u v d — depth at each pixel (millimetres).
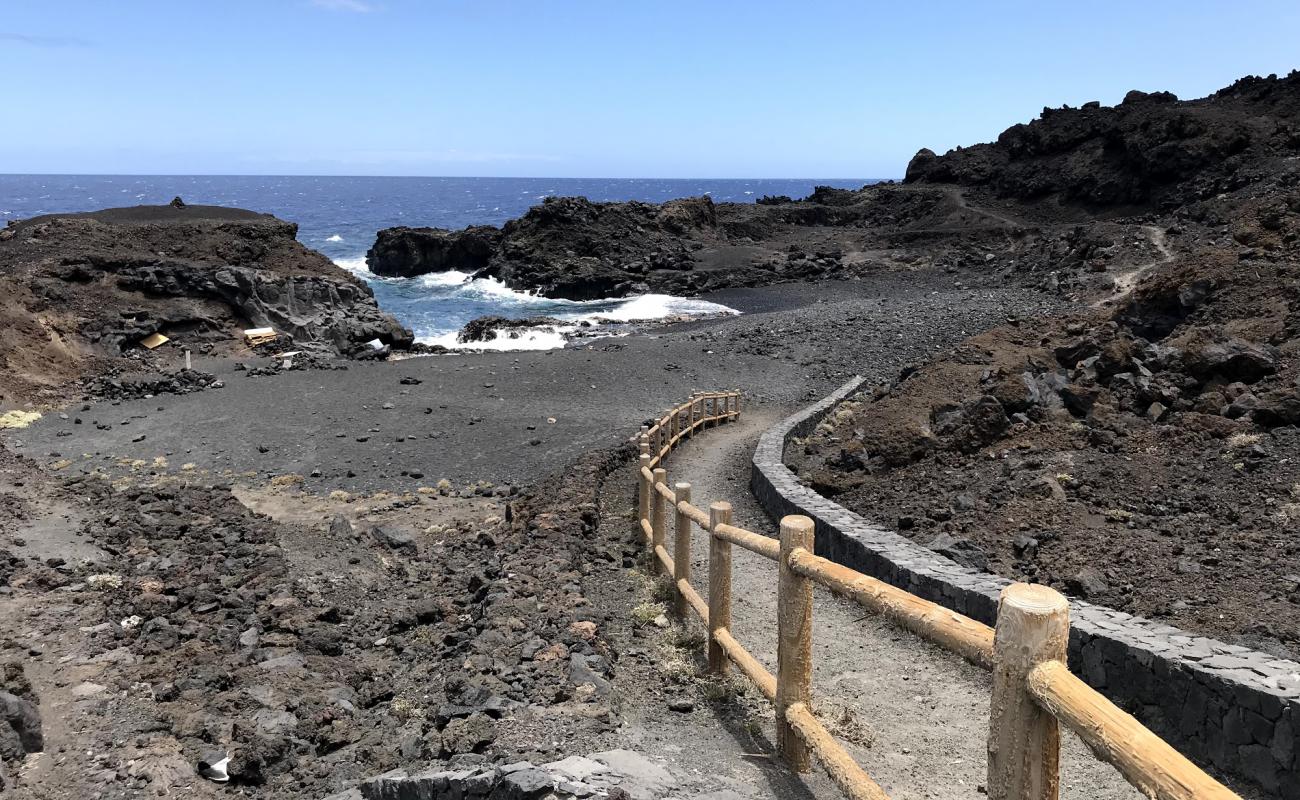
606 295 62875
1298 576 8609
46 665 7340
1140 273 39781
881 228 82625
